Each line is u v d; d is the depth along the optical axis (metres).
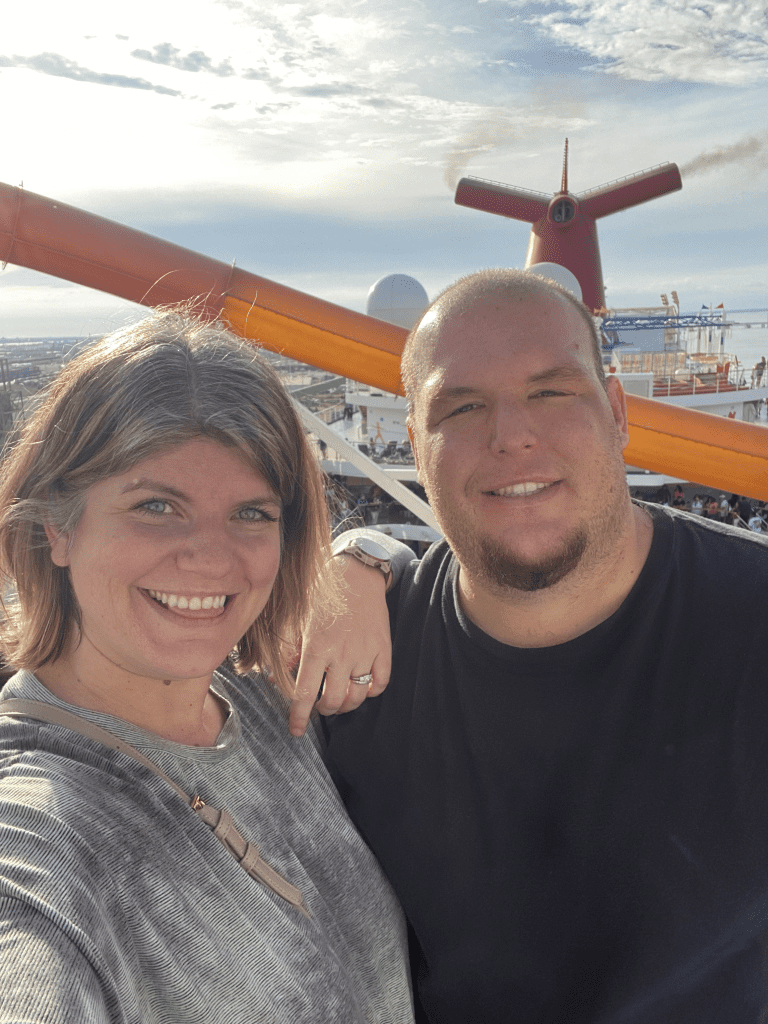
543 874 0.67
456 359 0.63
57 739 0.47
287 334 1.04
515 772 0.67
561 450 0.61
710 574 0.65
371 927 0.61
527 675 0.65
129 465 0.47
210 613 0.50
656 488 7.29
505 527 0.62
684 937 0.64
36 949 0.35
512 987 0.69
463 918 0.69
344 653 0.69
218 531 0.49
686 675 0.64
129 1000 0.40
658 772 0.64
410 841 0.70
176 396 0.47
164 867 0.45
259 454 0.50
